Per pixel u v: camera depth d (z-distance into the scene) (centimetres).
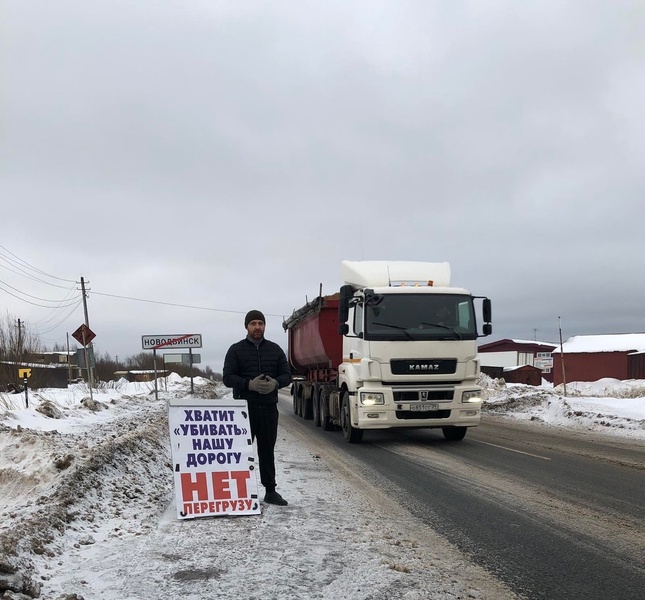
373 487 764
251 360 664
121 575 429
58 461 779
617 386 3023
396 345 1107
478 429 1494
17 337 2709
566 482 792
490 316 1166
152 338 2630
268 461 670
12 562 402
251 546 500
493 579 436
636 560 480
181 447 620
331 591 404
